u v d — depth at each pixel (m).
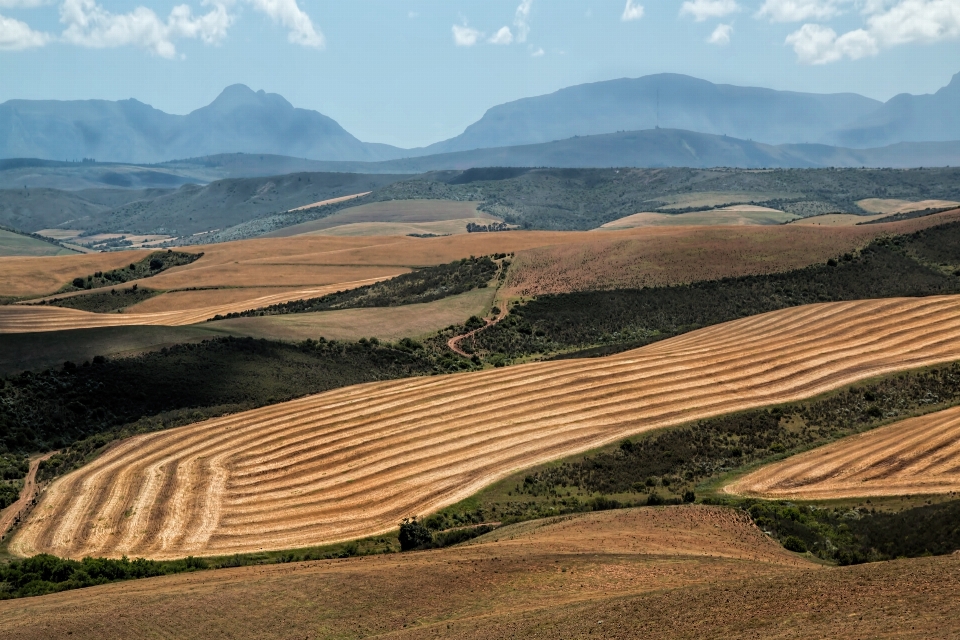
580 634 38.94
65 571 60.75
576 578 49.59
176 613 47.41
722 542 59.78
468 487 77.25
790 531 63.47
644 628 38.34
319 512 74.06
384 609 47.09
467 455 83.25
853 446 81.19
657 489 76.19
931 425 82.88
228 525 72.00
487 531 67.88
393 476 80.00
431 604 47.34
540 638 39.38
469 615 45.34
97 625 46.22
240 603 48.53
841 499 70.44
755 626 36.12
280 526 71.56
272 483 80.12
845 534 63.00
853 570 41.62
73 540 70.06
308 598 48.84
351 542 68.06
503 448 84.31
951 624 32.19
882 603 36.00
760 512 66.94
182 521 72.88
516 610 45.16
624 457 81.88
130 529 71.69
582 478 78.56
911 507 65.94
